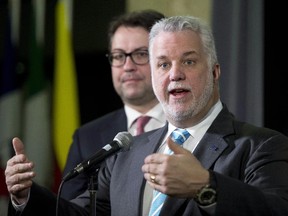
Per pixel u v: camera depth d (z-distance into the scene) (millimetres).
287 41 9023
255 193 5113
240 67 8898
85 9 10578
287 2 9047
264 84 9062
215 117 6031
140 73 8086
